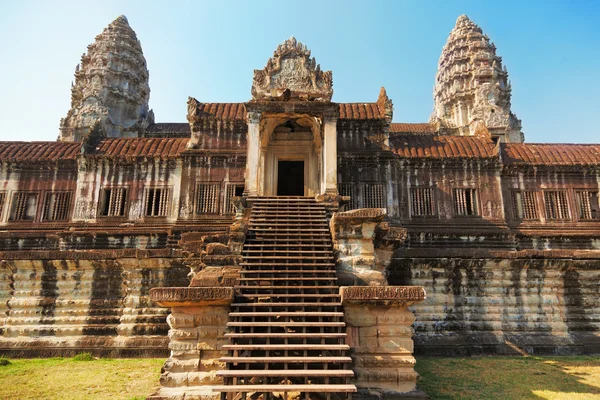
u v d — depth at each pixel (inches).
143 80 2516.0
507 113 2167.8
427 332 668.7
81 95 2315.5
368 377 395.9
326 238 560.7
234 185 985.5
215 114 1045.8
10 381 486.3
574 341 665.0
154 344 648.4
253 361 359.6
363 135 1024.2
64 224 1015.0
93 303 686.5
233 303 421.1
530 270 694.5
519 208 1035.3
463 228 995.3
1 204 1033.5
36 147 1106.7
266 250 527.8
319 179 882.8
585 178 1048.2
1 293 690.8
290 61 861.2
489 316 680.4
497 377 502.6
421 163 1034.1
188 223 965.8
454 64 2476.6
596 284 695.1
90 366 572.1
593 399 413.4
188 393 387.5
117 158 1022.4
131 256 682.8
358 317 414.0
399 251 697.0
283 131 936.3
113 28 2427.4
